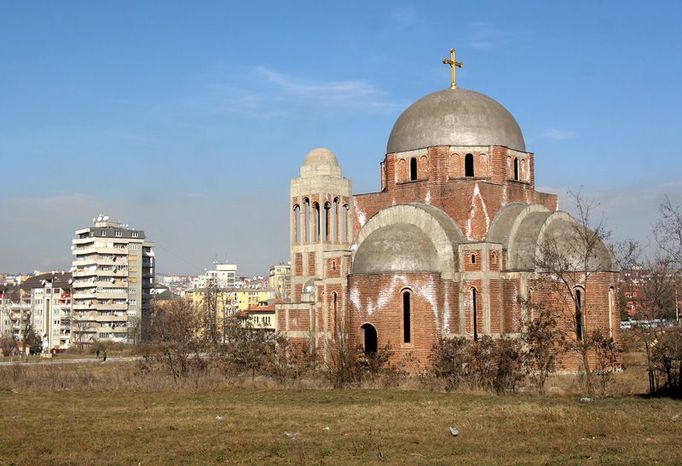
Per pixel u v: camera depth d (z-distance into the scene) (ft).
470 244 189.88
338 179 332.39
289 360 181.27
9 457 90.63
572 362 183.11
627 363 202.80
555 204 223.30
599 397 132.26
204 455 89.10
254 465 83.82
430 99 215.51
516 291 189.47
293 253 330.75
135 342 439.63
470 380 150.20
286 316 216.13
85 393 154.71
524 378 156.25
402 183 211.61
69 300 588.50
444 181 203.51
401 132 214.28
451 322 188.44
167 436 101.55
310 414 118.01
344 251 202.18
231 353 178.50
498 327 187.52
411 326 183.32
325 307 204.74
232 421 112.88
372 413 117.29
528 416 109.70
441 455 85.56
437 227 193.67
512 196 207.31
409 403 127.54
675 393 136.56
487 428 100.89
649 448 84.89
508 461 81.46
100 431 106.32
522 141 217.36
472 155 206.49
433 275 185.57
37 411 128.36
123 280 565.53
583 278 185.47
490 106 213.46
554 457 82.43
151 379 170.30
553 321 157.17
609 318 189.47
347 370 162.91
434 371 159.94
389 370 166.61
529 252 191.52
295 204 333.01
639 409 112.98
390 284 184.24
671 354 149.79
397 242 188.14
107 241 562.66
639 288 209.87
